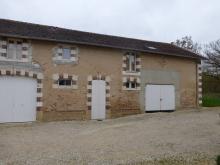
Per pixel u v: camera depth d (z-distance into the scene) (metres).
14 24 19.25
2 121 17.14
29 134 13.84
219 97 35.88
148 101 22.41
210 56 37.88
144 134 13.15
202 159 9.25
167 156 9.60
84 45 19.73
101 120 19.30
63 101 18.94
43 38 17.81
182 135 12.80
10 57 17.50
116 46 20.39
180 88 24.12
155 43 25.66
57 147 10.98
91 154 9.90
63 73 18.98
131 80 21.61
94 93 20.03
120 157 9.52
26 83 17.88
